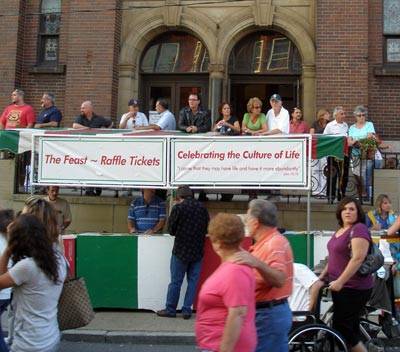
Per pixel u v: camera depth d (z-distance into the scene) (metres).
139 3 13.82
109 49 13.27
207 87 14.02
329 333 5.47
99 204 10.83
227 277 3.67
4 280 4.12
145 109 14.18
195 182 8.25
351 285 5.40
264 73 13.77
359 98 12.58
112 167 8.45
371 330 6.54
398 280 6.65
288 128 10.55
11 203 11.13
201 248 8.09
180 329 7.57
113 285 8.52
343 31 12.70
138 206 9.13
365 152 10.59
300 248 8.32
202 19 13.63
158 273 8.48
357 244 5.32
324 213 10.30
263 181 8.08
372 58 12.98
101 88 13.22
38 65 14.00
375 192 10.83
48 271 4.20
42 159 8.60
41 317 4.21
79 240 8.55
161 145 8.34
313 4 13.35
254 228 4.57
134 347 7.04
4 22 13.78
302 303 5.80
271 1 13.41
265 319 4.33
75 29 13.38
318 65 12.72
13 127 11.75
